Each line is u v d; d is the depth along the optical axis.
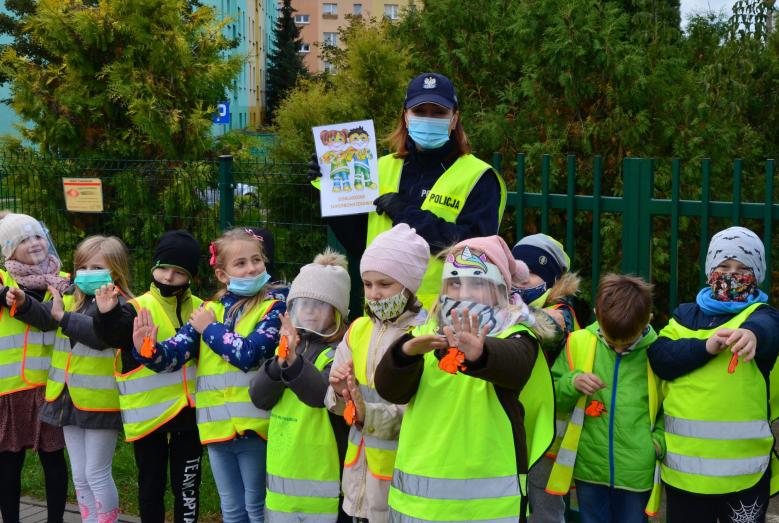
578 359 3.51
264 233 4.33
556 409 3.49
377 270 3.03
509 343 2.62
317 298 3.62
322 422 3.49
